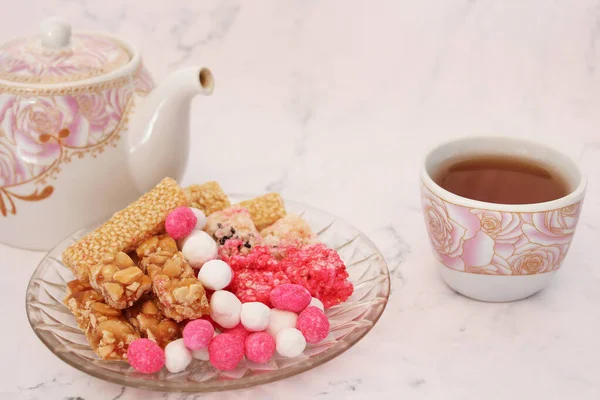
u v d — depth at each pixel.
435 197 0.71
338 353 0.67
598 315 0.73
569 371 0.69
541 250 0.70
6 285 0.75
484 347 0.71
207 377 0.66
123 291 0.67
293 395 0.68
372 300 0.70
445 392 0.68
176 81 0.76
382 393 0.68
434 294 0.75
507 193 0.72
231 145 0.93
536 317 0.73
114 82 0.76
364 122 0.97
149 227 0.71
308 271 0.70
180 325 0.68
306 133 0.95
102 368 0.66
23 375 0.69
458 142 0.75
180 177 0.80
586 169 0.89
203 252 0.70
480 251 0.71
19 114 0.74
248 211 0.76
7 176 0.75
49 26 0.76
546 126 0.96
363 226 0.82
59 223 0.77
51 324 0.69
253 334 0.67
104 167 0.76
